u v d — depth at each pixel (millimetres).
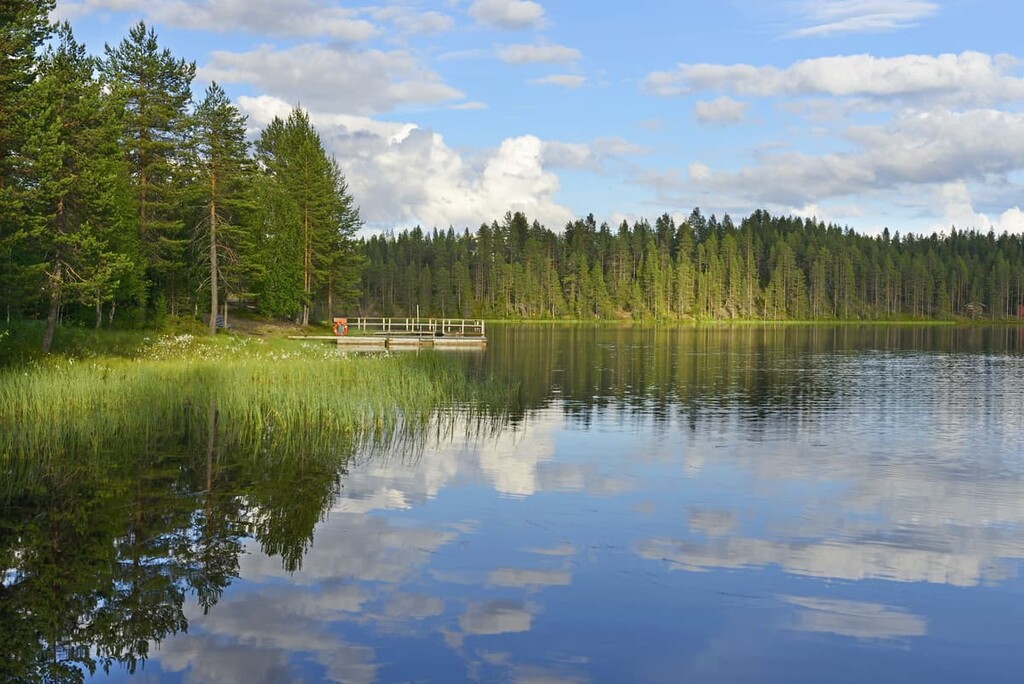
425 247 158500
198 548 10133
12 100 24891
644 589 8938
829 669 7129
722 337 78438
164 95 43000
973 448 18062
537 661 7176
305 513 11797
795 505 12758
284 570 9352
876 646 7605
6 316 34312
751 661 7254
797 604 8602
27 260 30516
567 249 163250
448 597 8609
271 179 61562
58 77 28734
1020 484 14367
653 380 33469
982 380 34406
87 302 28703
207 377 25469
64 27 31062
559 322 130375
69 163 28688
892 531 11383
